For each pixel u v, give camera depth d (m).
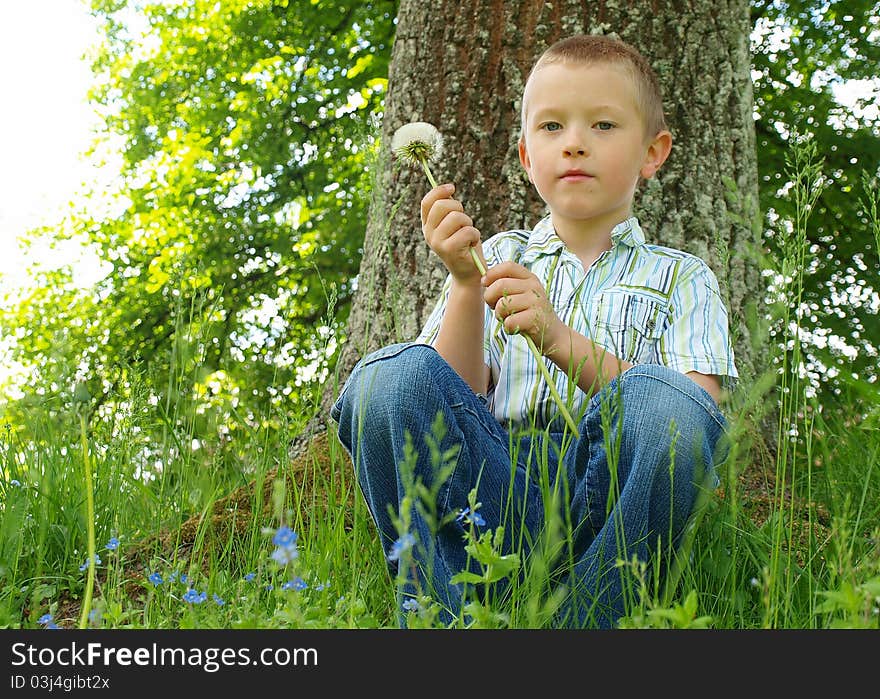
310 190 11.15
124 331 11.10
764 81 8.85
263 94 11.30
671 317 2.23
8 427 2.73
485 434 1.92
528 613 1.52
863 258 7.90
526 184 3.54
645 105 2.33
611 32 3.57
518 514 1.91
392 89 3.86
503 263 1.97
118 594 2.00
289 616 1.53
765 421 3.26
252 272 11.05
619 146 2.25
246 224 11.24
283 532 1.32
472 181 3.59
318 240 10.75
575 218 2.30
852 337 6.54
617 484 1.70
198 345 2.71
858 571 1.74
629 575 1.61
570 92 2.24
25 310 11.09
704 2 3.67
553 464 1.95
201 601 1.67
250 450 2.80
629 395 1.74
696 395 1.74
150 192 12.25
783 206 6.85
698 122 3.58
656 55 3.59
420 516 1.69
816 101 8.59
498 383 2.28
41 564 2.33
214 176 11.57
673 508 1.71
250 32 10.99
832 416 3.09
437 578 1.66
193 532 2.52
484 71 3.64
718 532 1.97
